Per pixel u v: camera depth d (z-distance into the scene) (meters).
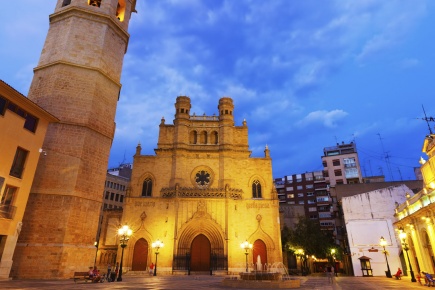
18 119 23.45
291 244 51.59
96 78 30.33
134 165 48.62
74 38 30.83
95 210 28.08
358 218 47.03
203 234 44.66
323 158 96.56
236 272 42.41
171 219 44.34
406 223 34.56
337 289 20.89
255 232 45.09
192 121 52.91
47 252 23.94
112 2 34.22
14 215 22.38
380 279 33.78
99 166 29.28
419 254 31.53
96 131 29.38
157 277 34.72
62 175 26.27
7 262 21.61
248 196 47.91
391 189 47.19
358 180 89.75
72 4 32.34
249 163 49.84
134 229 44.19
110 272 28.27
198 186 48.09
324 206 95.25
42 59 31.02
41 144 25.42
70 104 28.48
